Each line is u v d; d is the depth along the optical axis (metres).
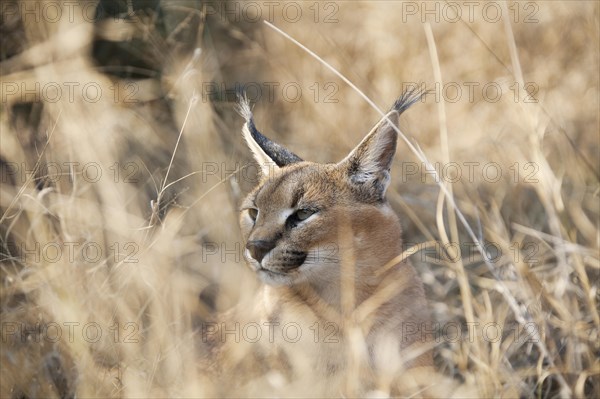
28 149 13.25
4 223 11.97
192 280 12.25
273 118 16.17
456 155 15.48
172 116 15.19
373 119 16.05
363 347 9.44
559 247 11.80
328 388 9.64
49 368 10.52
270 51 17.17
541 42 17.16
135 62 15.94
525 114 12.64
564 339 10.86
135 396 9.48
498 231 12.15
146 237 10.80
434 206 13.97
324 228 9.78
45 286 10.35
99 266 10.44
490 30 17.28
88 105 13.38
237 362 10.09
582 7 16.53
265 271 9.66
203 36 16.00
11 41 14.82
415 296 10.05
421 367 9.74
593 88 16.05
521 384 10.12
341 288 9.84
